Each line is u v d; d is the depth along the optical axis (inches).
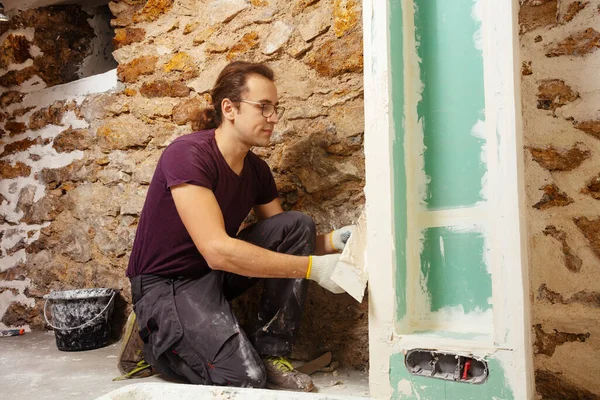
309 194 84.4
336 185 81.8
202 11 97.9
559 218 61.8
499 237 49.1
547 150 62.7
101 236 110.3
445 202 54.7
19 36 127.2
